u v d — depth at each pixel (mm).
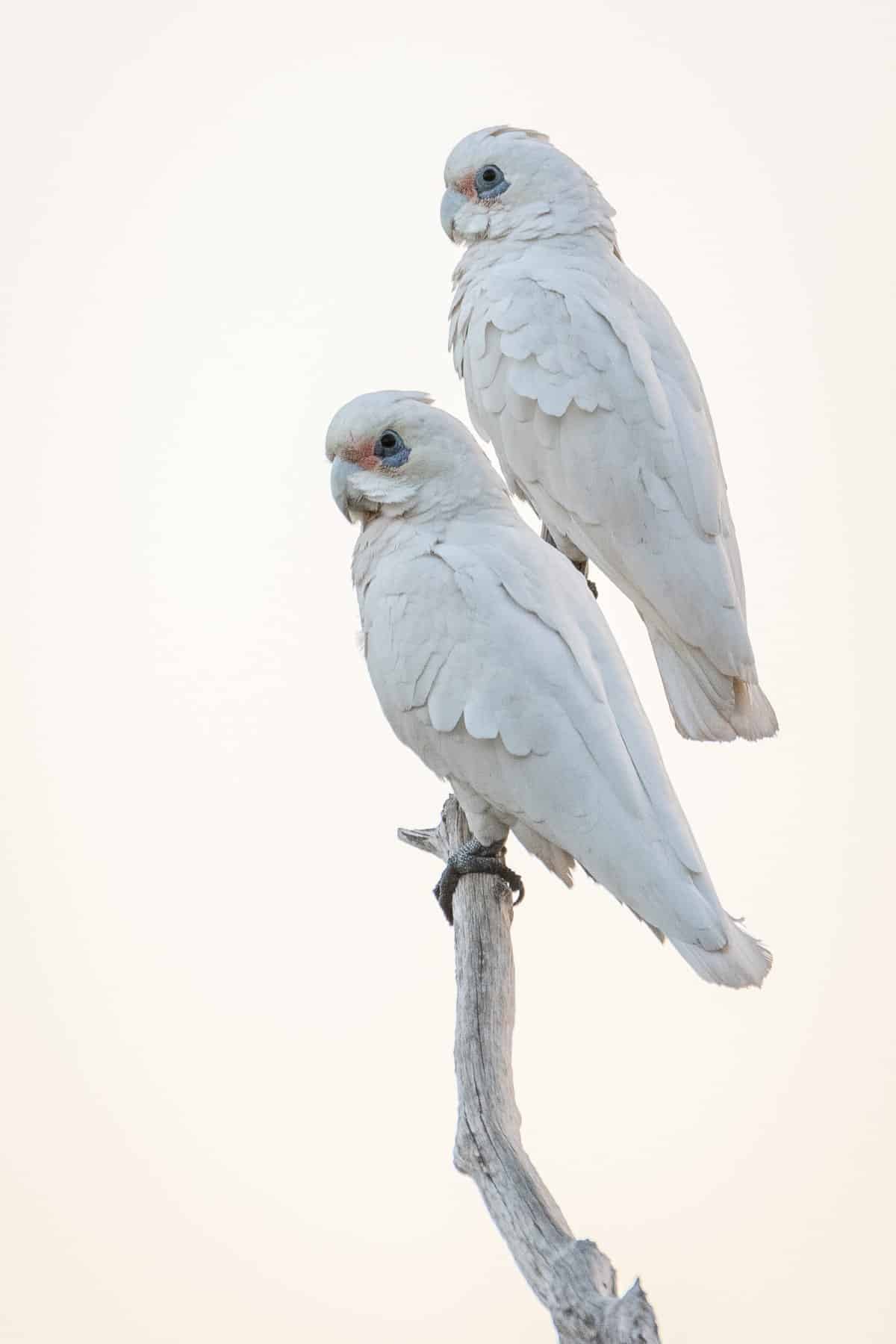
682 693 13289
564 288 13195
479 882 10336
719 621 12898
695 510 12930
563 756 9688
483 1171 8281
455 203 13953
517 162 13633
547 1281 7461
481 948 9805
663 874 9430
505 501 10609
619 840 9539
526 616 9977
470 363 13570
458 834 11172
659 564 12945
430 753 10250
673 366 13297
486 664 9859
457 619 9984
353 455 10570
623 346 13047
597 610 10336
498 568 10094
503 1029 9344
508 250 13688
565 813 9688
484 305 13391
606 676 9992
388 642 10172
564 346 13055
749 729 13211
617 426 12945
